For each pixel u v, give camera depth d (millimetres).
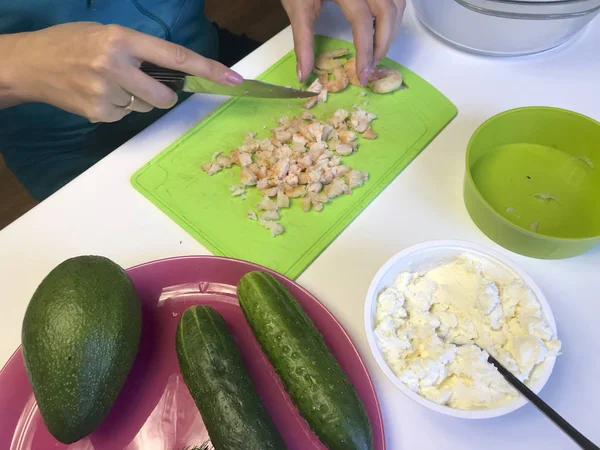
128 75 685
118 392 531
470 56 875
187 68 702
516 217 676
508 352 545
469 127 793
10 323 630
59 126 969
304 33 828
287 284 615
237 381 520
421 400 489
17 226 700
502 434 549
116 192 732
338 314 630
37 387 496
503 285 582
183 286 641
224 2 1884
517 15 776
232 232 695
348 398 500
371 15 796
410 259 591
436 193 725
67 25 722
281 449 500
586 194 695
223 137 790
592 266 654
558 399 563
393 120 797
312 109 820
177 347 547
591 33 898
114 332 513
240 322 620
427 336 555
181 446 550
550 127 707
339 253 677
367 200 715
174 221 705
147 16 917
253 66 878
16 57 720
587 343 598
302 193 722
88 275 529
